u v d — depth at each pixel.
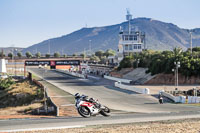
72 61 111.19
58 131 16.19
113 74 109.50
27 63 108.62
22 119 22.84
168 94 53.44
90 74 129.38
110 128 16.81
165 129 16.30
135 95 57.97
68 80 100.06
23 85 85.81
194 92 53.03
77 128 17.19
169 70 79.50
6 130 17.00
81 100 19.89
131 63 111.31
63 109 37.69
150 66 90.94
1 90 86.19
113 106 41.69
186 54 84.81
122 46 136.50
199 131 15.71
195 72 76.81
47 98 53.78
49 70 165.88
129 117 23.11
